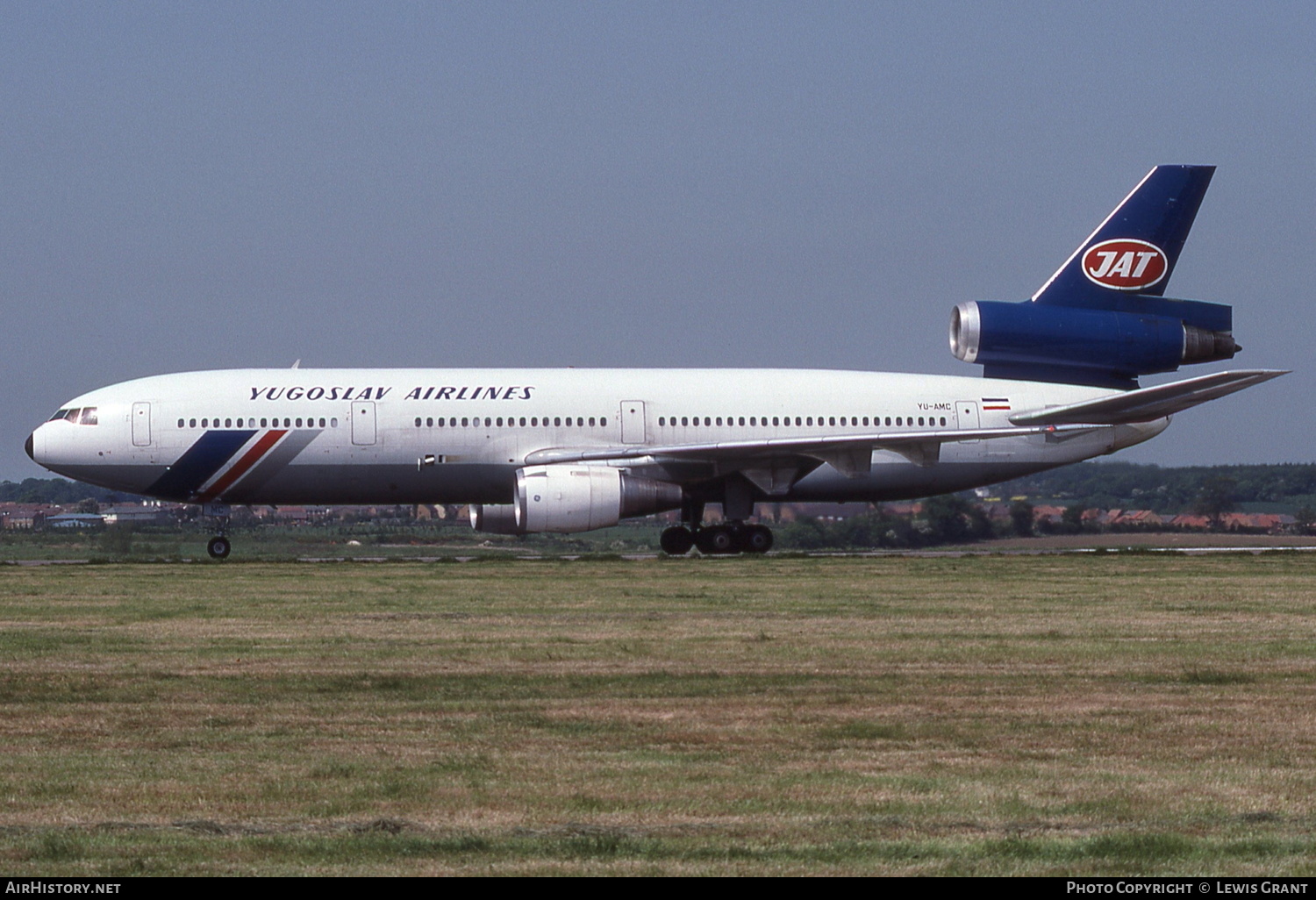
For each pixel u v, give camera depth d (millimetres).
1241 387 145125
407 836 39688
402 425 146750
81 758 49344
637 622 85812
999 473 157375
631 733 53344
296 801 43531
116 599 100500
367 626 83875
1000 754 49938
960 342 157375
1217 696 60562
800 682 64188
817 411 152750
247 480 146375
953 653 72625
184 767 47969
